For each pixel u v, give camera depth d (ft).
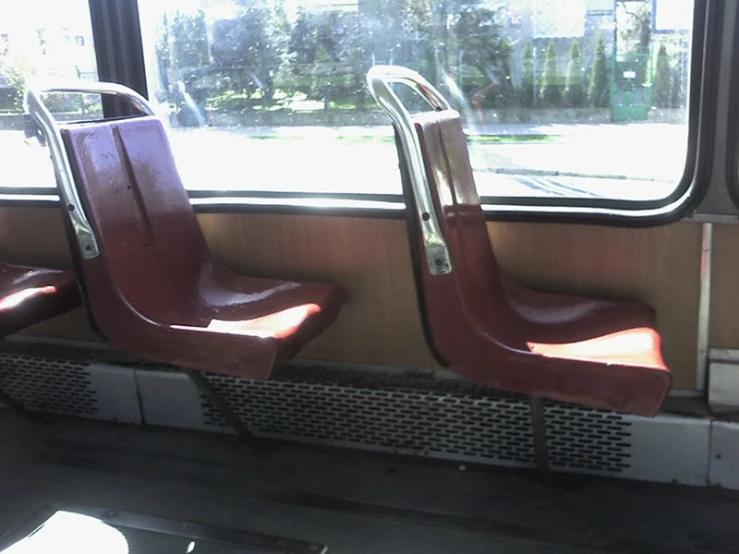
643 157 7.42
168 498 7.75
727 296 7.43
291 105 8.45
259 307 7.87
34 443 8.94
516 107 7.68
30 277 8.73
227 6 8.38
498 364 6.52
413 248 6.52
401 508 7.46
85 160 7.27
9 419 9.55
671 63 7.12
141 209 7.79
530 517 7.23
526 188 7.85
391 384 8.31
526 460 7.99
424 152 6.32
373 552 6.84
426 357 8.45
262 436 8.87
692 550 6.69
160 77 8.89
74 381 9.39
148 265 7.70
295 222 8.54
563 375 6.31
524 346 6.75
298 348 7.23
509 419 7.90
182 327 7.12
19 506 7.69
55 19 8.95
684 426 7.39
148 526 7.27
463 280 6.75
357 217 8.25
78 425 9.32
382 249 8.29
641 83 7.25
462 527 7.14
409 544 6.93
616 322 7.13
